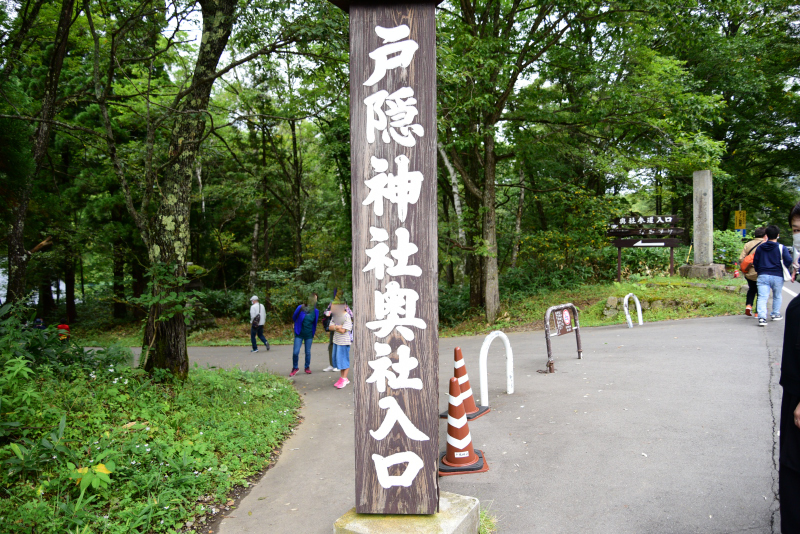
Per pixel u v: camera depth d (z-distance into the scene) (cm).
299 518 357
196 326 1839
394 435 286
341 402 707
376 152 291
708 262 1380
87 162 1875
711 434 417
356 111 293
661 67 1262
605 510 319
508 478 378
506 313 1441
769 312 945
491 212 1440
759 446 388
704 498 322
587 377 633
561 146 1471
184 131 655
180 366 642
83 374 523
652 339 836
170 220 646
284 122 1875
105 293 2383
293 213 1984
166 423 488
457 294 1891
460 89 1237
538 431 466
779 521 291
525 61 1351
